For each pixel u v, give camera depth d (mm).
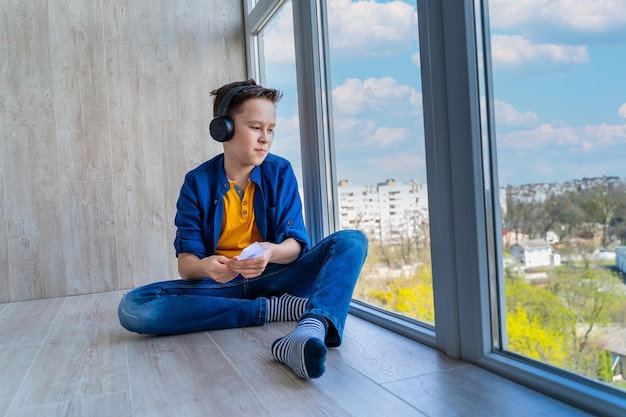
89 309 2457
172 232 3066
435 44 1383
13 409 1163
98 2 2980
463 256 1332
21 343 1804
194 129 3121
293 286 1884
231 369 1363
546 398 1084
